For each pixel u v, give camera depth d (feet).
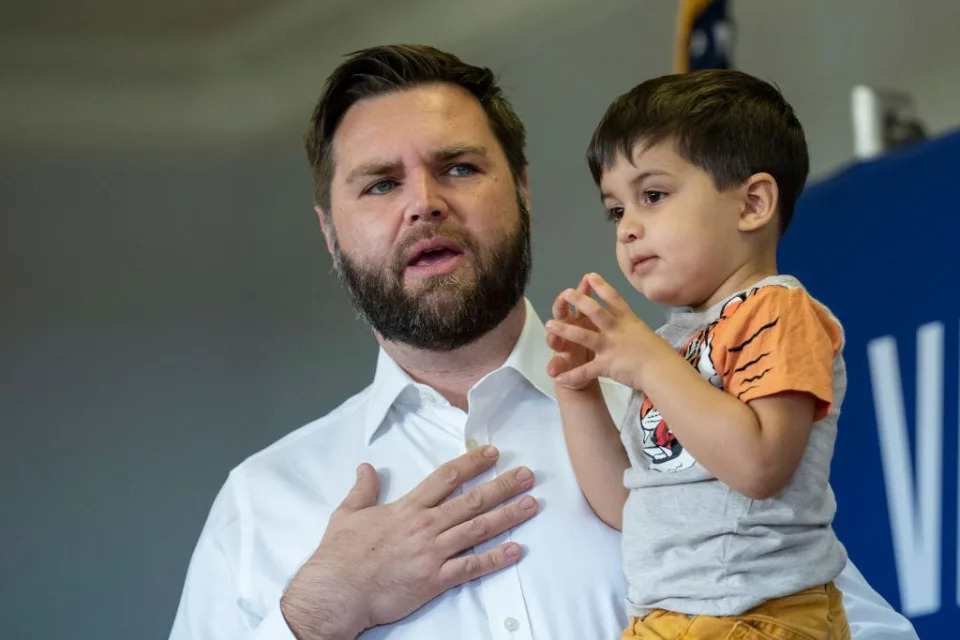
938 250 8.62
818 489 5.05
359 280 6.73
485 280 6.62
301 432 7.17
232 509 6.90
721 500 5.02
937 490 8.44
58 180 18.48
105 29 18.88
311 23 18.51
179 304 18.48
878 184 9.05
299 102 18.75
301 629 5.98
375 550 6.09
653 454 5.32
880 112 9.99
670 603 5.08
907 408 8.69
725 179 5.25
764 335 4.95
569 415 6.06
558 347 5.63
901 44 12.08
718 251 5.24
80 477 17.71
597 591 6.12
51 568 17.42
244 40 19.15
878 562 8.72
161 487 17.89
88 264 18.35
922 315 8.66
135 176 18.75
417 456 6.74
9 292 18.06
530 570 6.15
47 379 17.92
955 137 8.60
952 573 8.30
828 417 5.15
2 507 17.49
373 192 6.81
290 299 18.51
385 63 6.95
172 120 19.02
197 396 18.25
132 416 18.03
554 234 15.57
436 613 6.12
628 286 14.65
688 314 5.37
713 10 10.00
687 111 5.29
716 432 4.77
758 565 4.95
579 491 6.38
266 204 18.89
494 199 6.75
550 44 15.92
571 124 15.56
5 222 18.21
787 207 5.48
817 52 12.85
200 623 6.70
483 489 6.25
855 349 9.08
